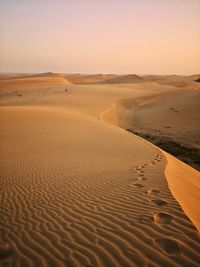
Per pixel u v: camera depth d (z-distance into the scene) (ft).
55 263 13.32
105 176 28.66
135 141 53.52
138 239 14.52
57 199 22.93
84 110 134.82
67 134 63.26
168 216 16.93
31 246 15.20
